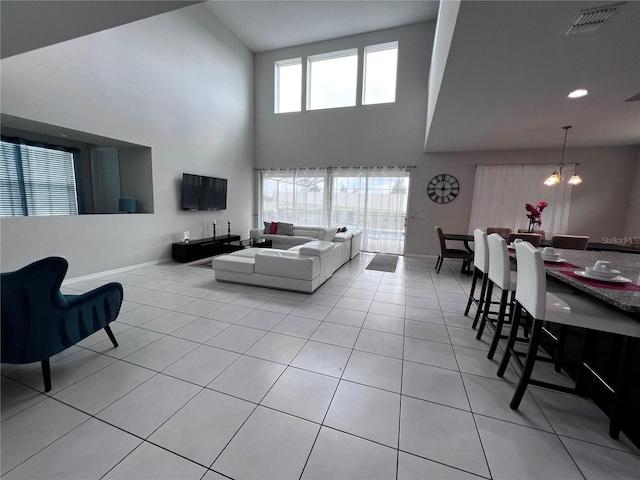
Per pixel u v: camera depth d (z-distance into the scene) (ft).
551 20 5.81
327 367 6.44
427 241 20.68
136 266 14.96
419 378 6.13
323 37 20.95
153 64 15.03
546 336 7.17
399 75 20.08
